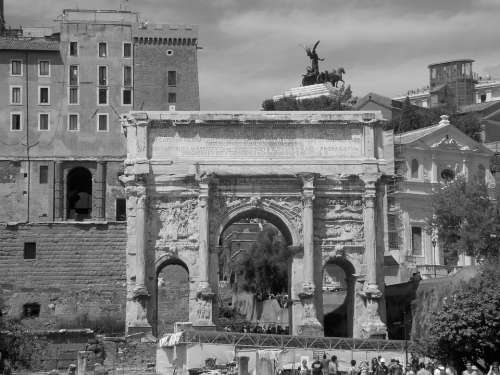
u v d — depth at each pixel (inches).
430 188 6742.1
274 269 6825.8
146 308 4965.6
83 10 7800.2
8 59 7652.6
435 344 3538.4
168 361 4382.4
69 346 4687.5
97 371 4158.5
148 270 5049.2
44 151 7598.4
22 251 5787.4
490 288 3582.7
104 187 7608.3
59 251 5812.0
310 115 5147.6
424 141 6825.8
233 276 7805.1
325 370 3870.6
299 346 4301.2
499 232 5260.8
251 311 7101.4
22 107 7628.0
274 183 5123.0
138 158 5059.1
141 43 7810.0
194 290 5044.3
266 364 3538.4
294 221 5118.1
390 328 5324.8
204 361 4180.6
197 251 5064.0
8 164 7559.1
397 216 6540.4
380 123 5187.0
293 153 5142.7
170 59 7819.9
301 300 5017.2
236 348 4205.2
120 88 7736.2
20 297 5738.2
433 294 4879.4
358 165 5132.9
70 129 7647.6
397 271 5885.8
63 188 7588.6
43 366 4616.1
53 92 7677.2
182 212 5093.5
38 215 7539.4
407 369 3518.7
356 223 5152.6
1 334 4037.9
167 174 5073.8
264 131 5157.5
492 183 6988.2
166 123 5113.2
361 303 5113.2
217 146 5123.0
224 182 5103.3
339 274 6427.2
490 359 3526.1
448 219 5492.1
